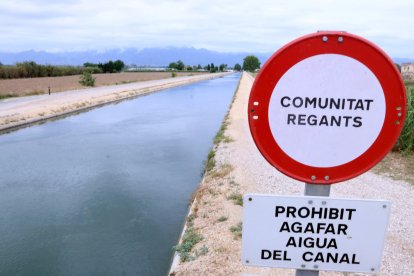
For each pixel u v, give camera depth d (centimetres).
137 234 659
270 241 141
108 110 2391
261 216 139
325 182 135
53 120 1928
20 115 1792
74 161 1140
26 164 1103
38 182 945
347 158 133
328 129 131
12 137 1491
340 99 128
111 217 734
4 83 3834
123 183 934
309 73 127
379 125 129
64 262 571
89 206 790
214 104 2797
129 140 1455
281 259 143
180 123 1888
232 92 4069
